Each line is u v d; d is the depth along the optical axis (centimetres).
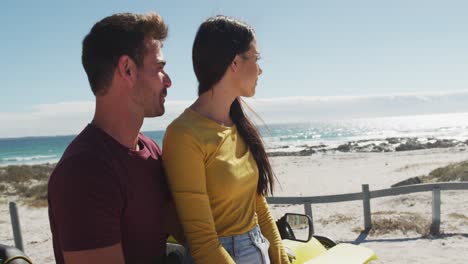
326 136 11412
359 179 2316
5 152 10225
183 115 206
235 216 208
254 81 217
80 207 146
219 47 206
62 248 150
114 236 154
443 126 15762
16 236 760
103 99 171
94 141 162
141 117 177
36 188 2202
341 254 285
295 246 309
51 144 14400
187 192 192
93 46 167
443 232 802
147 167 180
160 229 187
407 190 813
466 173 1564
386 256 687
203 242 191
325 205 1228
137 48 168
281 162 4016
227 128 212
